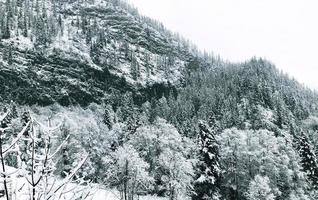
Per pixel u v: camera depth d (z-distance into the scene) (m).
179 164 38.81
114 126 56.75
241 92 151.50
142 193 41.22
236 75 174.12
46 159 4.21
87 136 45.00
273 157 47.84
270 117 117.12
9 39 157.38
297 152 56.53
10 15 181.62
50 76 152.88
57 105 139.25
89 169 35.88
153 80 192.62
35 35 169.25
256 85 150.62
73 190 4.51
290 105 150.25
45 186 4.25
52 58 161.50
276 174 46.47
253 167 47.78
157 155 44.78
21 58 150.88
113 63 185.88
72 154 37.88
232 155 48.06
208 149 43.44
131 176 34.06
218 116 119.75
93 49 187.38
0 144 3.97
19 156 4.14
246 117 118.31
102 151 46.19
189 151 49.19
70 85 155.25
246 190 46.12
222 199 45.25
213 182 41.66
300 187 48.94
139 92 180.38
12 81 138.00
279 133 100.44
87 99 156.12
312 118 125.38
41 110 124.31
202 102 143.38
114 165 34.81
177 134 47.03
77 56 170.75
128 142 47.09
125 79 179.38
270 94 143.75
